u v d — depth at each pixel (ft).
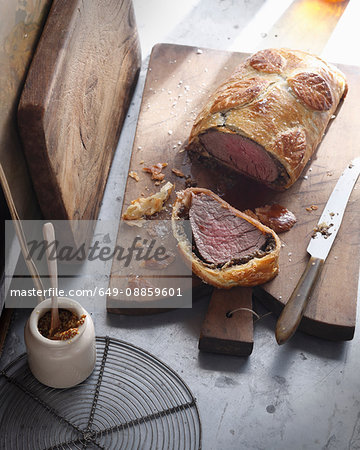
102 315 2.68
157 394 2.48
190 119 3.19
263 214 2.84
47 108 2.35
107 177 3.12
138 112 3.41
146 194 2.91
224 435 2.39
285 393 2.50
